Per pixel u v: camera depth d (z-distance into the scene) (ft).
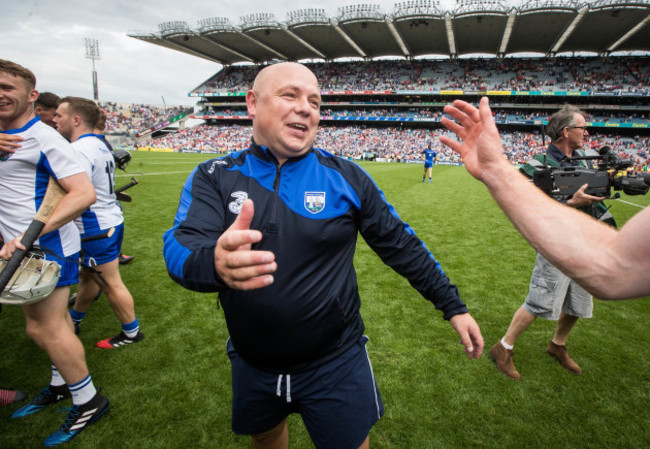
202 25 133.18
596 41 119.55
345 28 123.65
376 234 4.74
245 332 4.35
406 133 142.41
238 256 2.67
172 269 3.52
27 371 8.96
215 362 9.44
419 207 31.81
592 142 119.14
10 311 12.17
